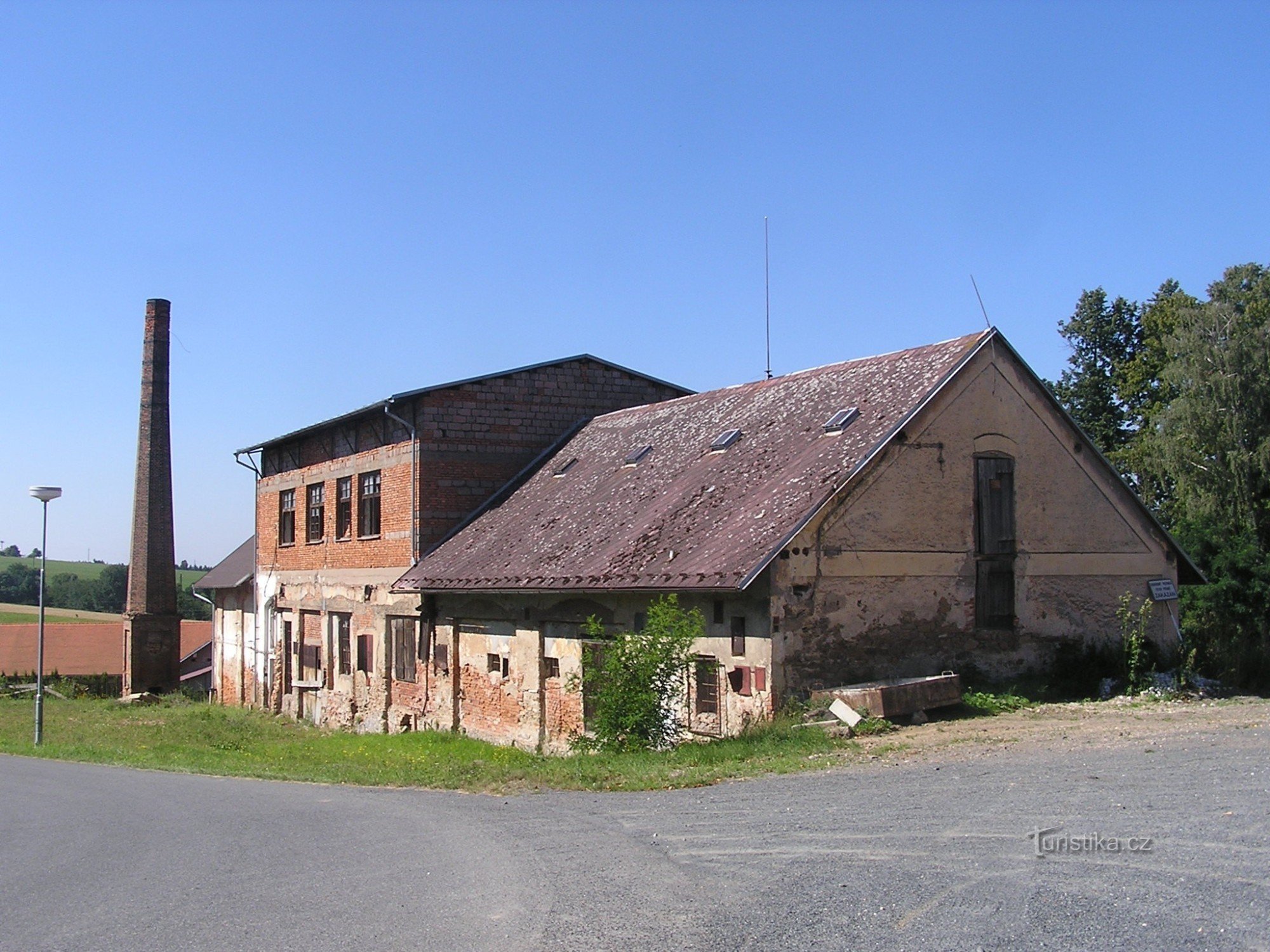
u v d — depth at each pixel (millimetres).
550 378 27812
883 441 16438
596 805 10719
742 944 5727
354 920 6668
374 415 28141
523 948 5895
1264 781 9180
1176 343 38094
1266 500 35781
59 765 19281
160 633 43312
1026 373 18219
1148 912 5809
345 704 29141
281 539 34500
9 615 92500
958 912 5992
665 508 19266
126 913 7195
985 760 11453
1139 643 17875
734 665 15891
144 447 43594
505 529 23578
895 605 16438
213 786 15070
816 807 9414
